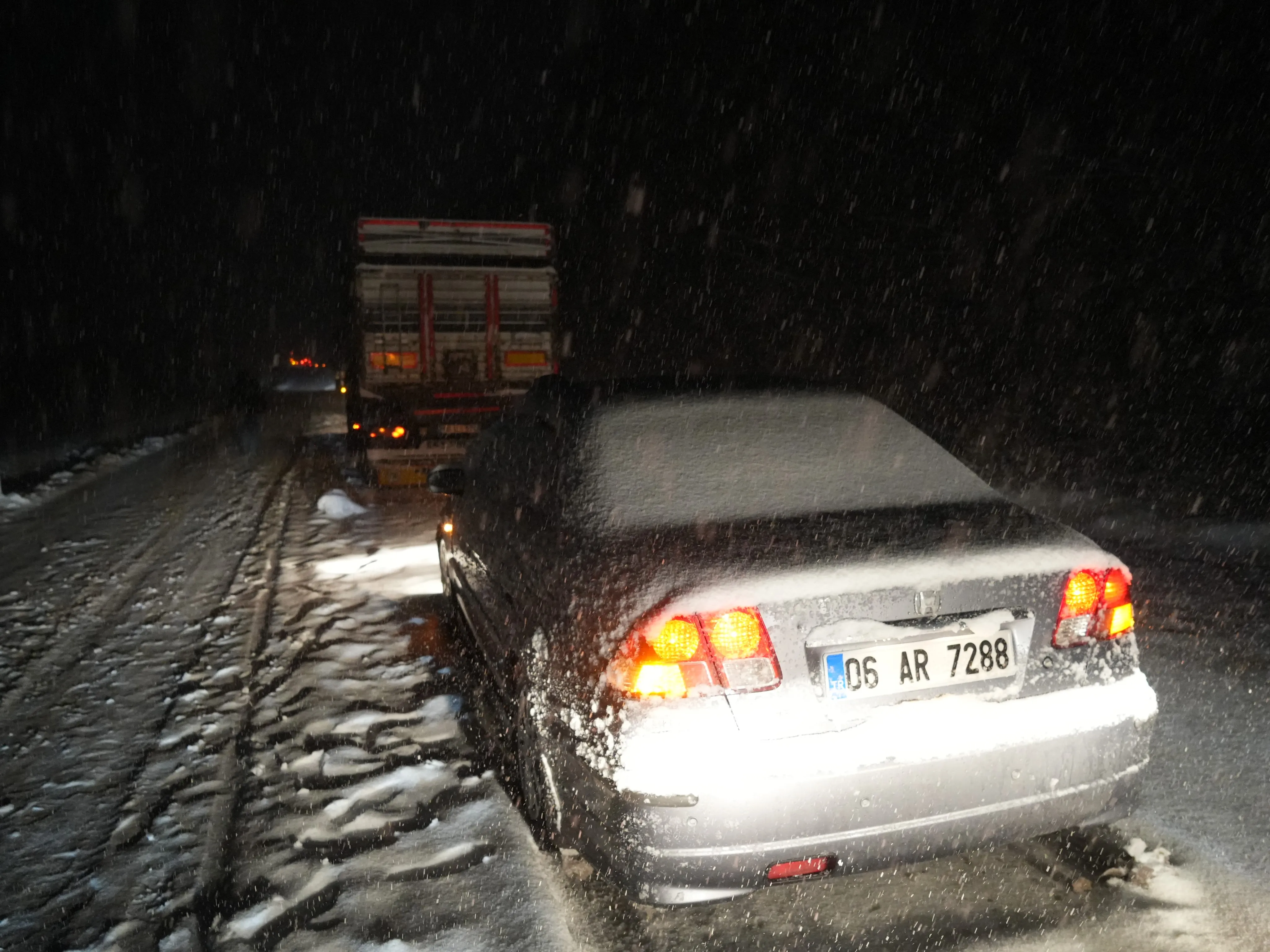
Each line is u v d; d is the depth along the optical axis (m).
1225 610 5.48
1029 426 13.94
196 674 4.80
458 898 2.63
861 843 2.23
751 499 2.85
